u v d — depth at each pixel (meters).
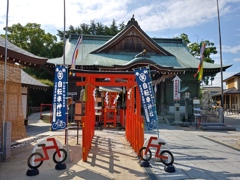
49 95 27.92
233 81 32.94
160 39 24.75
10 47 8.00
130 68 15.60
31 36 30.03
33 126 14.08
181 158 6.22
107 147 7.63
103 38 23.58
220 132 12.00
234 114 27.28
